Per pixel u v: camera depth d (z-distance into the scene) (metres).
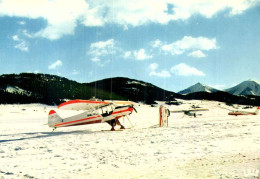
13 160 6.93
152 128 17.08
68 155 7.62
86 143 10.13
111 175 5.36
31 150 8.53
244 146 8.61
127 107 17.58
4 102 119.94
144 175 5.30
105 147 9.08
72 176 5.30
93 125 23.45
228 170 5.43
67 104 16.05
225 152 7.62
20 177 5.20
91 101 16.53
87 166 6.22
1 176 5.25
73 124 17.41
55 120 17.52
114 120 17.20
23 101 130.88
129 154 7.69
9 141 11.12
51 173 5.55
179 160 6.70
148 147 8.88
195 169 5.66
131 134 13.32
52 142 10.52
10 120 40.09
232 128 15.49
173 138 11.09
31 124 27.97
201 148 8.44
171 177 5.05
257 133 12.47
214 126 17.31
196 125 18.77
